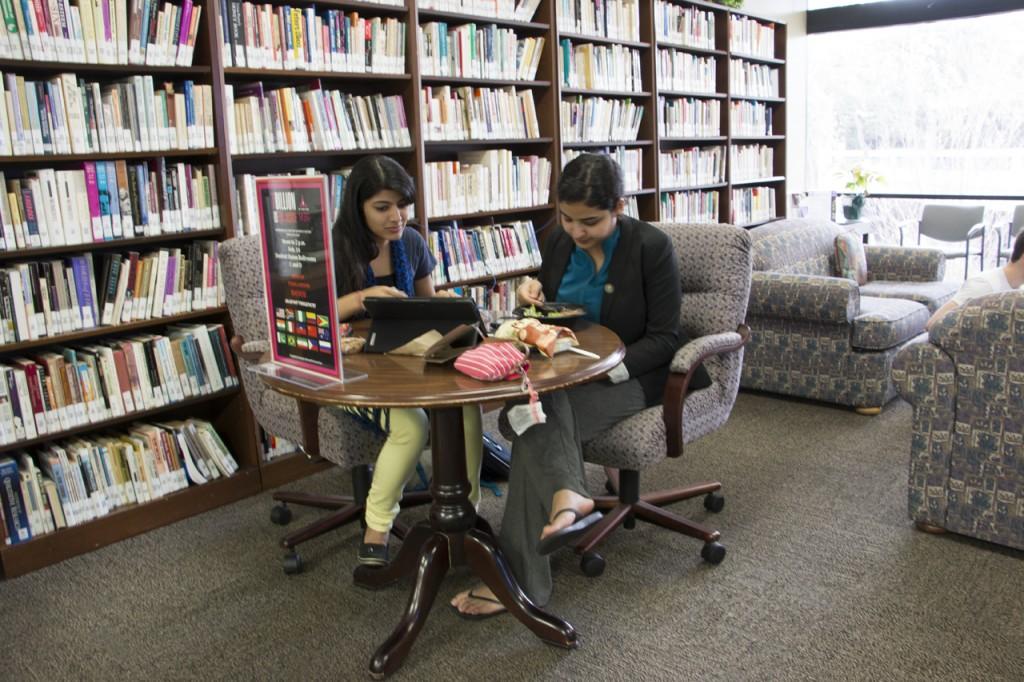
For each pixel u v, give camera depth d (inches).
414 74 131.5
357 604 86.9
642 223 92.4
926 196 257.6
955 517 95.0
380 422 84.5
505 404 84.6
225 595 90.0
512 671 74.0
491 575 78.1
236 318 98.2
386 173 88.0
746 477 118.5
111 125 100.6
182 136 107.2
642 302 90.8
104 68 99.4
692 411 91.0
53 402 99.3
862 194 247.0
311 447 89.0
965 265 237.9
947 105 249.9
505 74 149.9
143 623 85.0
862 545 96.2
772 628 79.4
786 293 148.4
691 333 99.0
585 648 77.2
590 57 167.2
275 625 83.4
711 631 79.4
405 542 84.8
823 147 271.9
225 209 111.8
